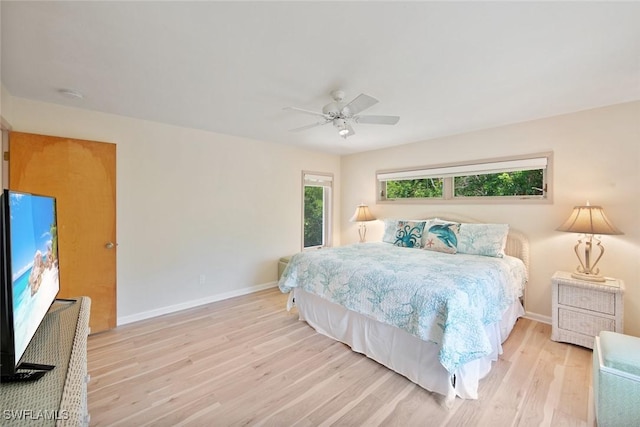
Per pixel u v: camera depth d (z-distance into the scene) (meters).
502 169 3.34
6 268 0.83
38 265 1.15
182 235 3.48
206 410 1.75
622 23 1.46
